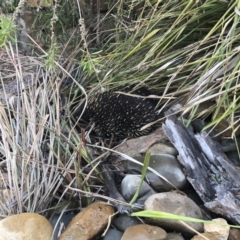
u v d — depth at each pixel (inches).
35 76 52.2
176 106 42.9
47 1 43.8
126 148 44.0
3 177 38.6
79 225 34.5
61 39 58.6
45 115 41.6
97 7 58.1
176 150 41.8
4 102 48.6
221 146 40.4
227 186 36.7
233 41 39.1
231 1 40.4
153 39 46.1
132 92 46.1
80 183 38.8
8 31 36.0
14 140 38.1
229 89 36.6
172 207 34.7
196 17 42.1
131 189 37.9
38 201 37.8
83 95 50.0
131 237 32.7
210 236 32.9
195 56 44.4
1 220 34.0
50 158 39.8
